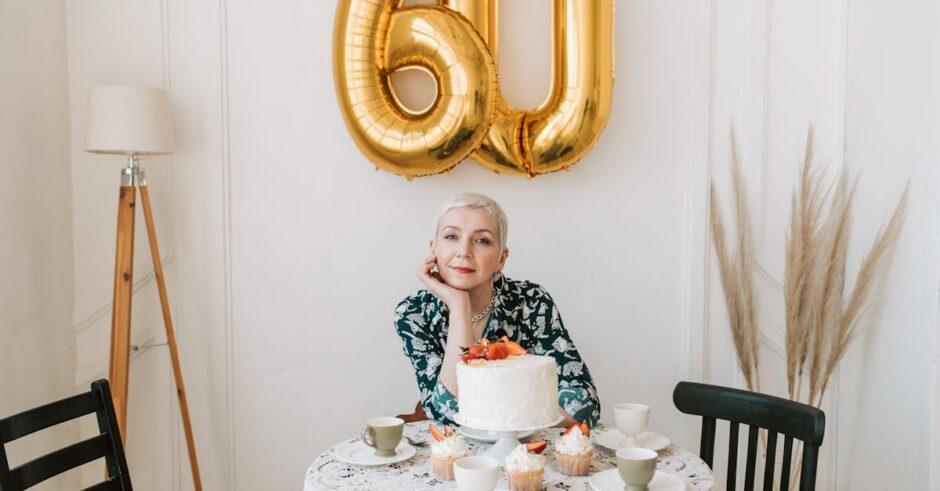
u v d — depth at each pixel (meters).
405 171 2.59
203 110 2.66
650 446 1.90
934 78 2.77
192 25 2.65
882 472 2.89
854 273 2.87
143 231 2.65
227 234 2.69
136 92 2.34
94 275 2.65
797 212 2.72
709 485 1.69
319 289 2.75
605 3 2.60
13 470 1.60
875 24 2.82
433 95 2.74
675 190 2.84
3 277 2.21
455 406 1.98
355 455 1.82
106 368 2.66
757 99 2.83
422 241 2.77
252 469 2.75
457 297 2.12
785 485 2.03
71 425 2.60
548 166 2.65
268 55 2.69
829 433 2.89
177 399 2.69
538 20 2.76
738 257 2.77
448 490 1.63
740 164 2.84
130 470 2.67
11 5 2.27
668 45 2.81
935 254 2.77
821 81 2.85
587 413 2.07
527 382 1.69
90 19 2.62
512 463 1.61
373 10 2.50
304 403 2.76
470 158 2.71
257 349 2.73
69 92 2.62
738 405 2.13
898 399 2.87
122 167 2.65
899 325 2.86
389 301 2.78
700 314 2.85
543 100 2.78
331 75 2.72
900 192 2.83
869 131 2.84
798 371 2.81
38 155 2.42
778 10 2.84
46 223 2.47
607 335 2.85
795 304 2.70
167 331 2.46
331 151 2.73
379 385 2.79
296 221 2.73
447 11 2.53
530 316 2.29
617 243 2.84
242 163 2.70
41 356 2.42
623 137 2.82
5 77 2.23
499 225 2.21
